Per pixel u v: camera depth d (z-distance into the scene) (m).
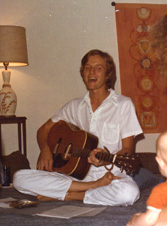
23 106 4.83
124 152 3.21
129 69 4.87
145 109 4.87
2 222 2.42
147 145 4.93
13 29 4.36
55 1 4.83
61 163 3.34
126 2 4.90
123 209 2.79
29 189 3.15
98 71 3.35
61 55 4.86
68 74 4.87
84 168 3.26
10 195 3.40
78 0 4.86
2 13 4.79
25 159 4.23
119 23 4.88
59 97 4.87
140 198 3.21
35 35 4.82
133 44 4.88
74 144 3.32
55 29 4.84
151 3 4.95
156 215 1.64
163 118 4.89
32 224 2.36
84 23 4.88
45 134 3.64
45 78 4.85
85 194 3.01
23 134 4.53
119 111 3.33
